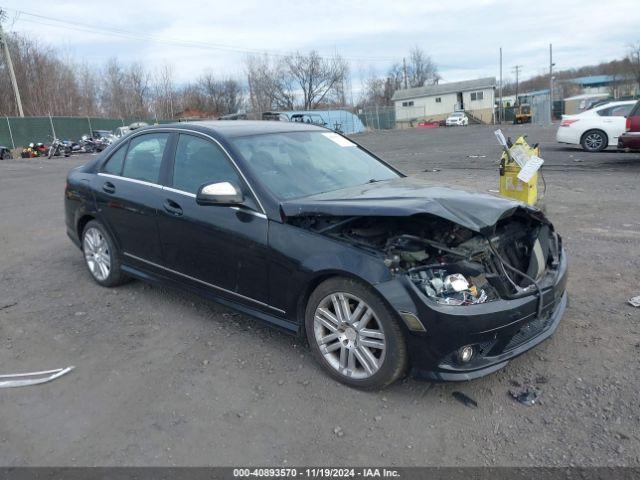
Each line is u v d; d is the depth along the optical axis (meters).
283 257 3.60
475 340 3.09
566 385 3.37
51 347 4.14
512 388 3.38
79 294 5.26
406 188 3.96
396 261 3.13
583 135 15.78
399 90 81.50
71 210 5.56
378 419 3.12
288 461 2.80
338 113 43.25
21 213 10.15
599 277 5.16
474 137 28.19
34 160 26.92
